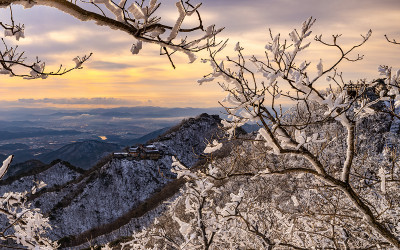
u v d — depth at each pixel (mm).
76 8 1769
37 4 1725
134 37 1964
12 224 5488
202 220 8367
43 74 2436
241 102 3664
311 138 4148
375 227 4680
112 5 1809
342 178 4590
